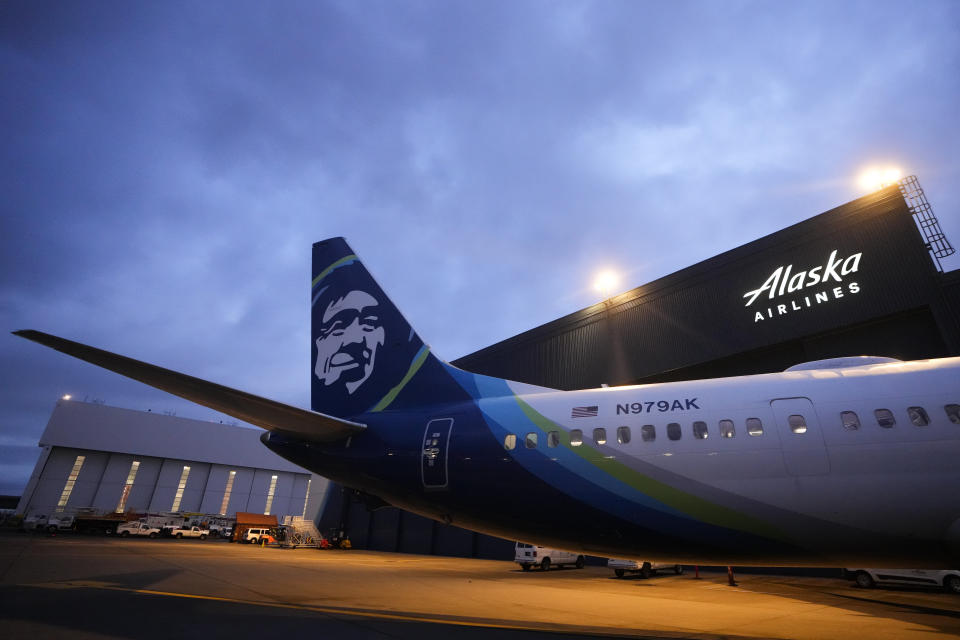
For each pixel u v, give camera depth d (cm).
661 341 3109
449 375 1219
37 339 805
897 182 2398
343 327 1384
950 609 1535
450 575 2530
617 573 2591
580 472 934
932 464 762
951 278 2166
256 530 5856
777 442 837
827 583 2339
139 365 876
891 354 2334
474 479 1016
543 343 3816
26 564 2033
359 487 1166
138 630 905
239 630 933
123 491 7075
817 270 2558
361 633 947
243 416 1087
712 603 1627
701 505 852
